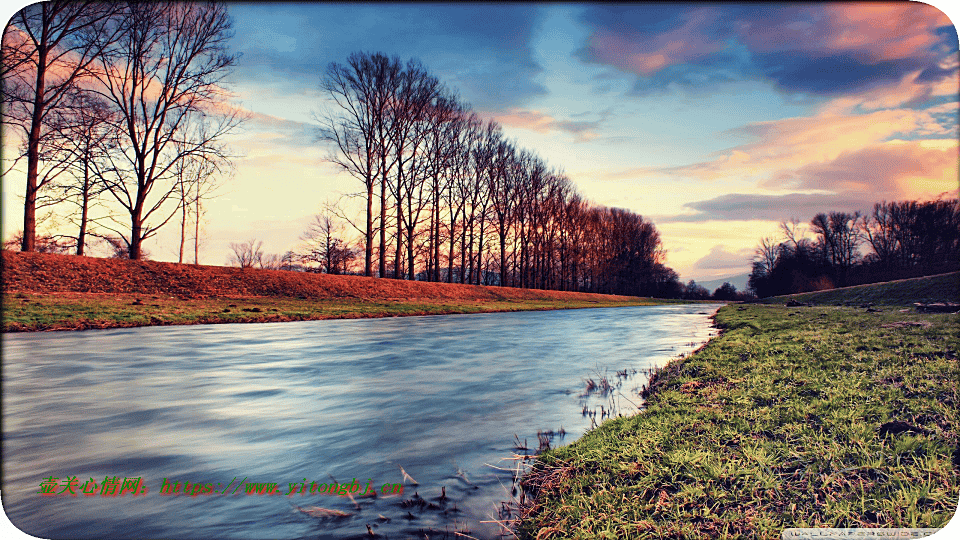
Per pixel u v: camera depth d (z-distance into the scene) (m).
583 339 18.31
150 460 5.81
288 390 9.45
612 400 8.48
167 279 29.14
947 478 4.50
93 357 13.15
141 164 30.11
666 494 4.58
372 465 5.64
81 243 31.14
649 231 104.06
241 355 13.87
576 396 8.83
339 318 28.16
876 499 4.29
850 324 15.55
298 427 7.05
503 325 25.56
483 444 6.30
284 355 13.93
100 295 24.56
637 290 103.31
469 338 18.77
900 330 12.92
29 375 10.78
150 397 8.86
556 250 78.12
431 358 13.49
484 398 8.73
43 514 4.49
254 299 30.28
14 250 25.27
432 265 57.03
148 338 17.09
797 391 7.55
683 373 9.87
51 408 8.08
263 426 7.09
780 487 4.59
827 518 4.11
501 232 63.31
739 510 4.27
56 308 20.72
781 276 78.88
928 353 9.39
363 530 4.24
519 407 8.09
